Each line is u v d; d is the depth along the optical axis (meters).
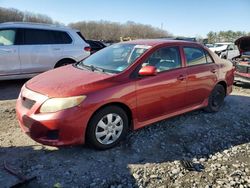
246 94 7.76
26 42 7.70
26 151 3.99
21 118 3.90
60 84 3.91
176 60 4.91
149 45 4.74
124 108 4.20
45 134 3.70
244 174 3.68
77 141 3.76
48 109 3.65
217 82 5.67
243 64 8.27
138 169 3.67
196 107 5.35
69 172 3.53
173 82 4.71
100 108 3.90
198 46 5.41
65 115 3.62
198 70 5.20
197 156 4.11
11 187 3.18
